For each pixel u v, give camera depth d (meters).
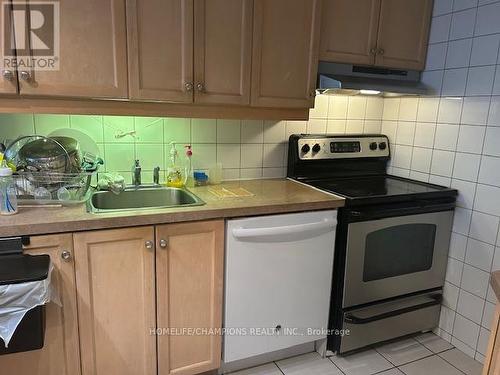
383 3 1.98
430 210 2.00
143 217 1.46
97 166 1.70
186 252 1.58
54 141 1.56
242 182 2.16
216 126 2.09
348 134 2.39
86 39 1.42
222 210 1.59
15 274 1.20
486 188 1.92
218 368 1.83
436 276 2.15
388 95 2.35
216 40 1.63
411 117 2.31
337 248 1.88
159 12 1.51
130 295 1.53
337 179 2.32
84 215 1.41
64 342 1.46
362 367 1.95
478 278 2.00
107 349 1.54
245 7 1.65
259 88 1.77
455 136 2.05
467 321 2.07
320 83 1.92
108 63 1.47
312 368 1.93
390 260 1.99
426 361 2.01
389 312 2.02
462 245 2.07
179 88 1.61
